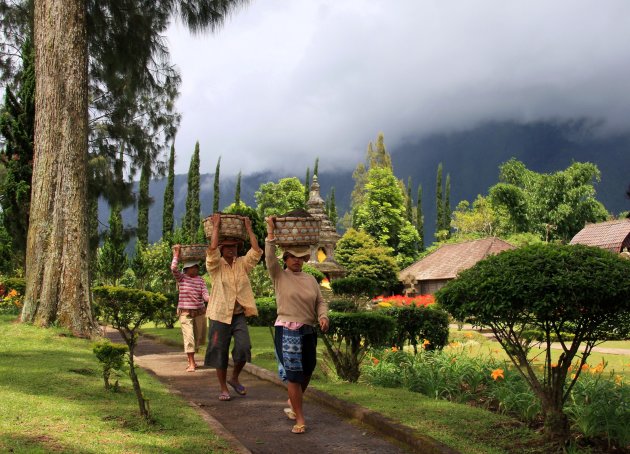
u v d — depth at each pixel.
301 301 5.05
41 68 11.19
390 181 58.19
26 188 15.46
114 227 27.11
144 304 7.15
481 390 6.79
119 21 15.25
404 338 9.98
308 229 5.11
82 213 11.00
